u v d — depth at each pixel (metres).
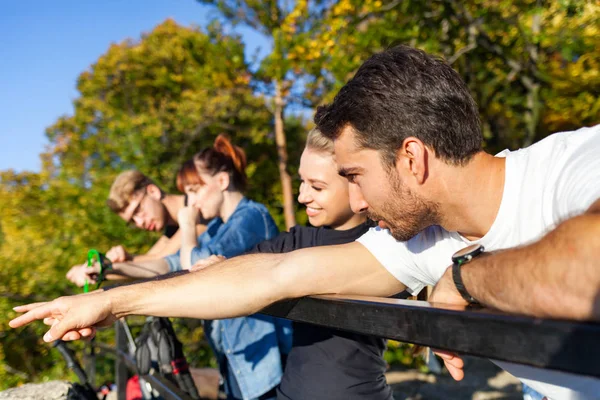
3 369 6.12
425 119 1.16
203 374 3.31
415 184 1.19
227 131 11.33
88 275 2.74
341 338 1.77
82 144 13.17
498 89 8.04
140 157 9.64
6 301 6.62
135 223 3.43
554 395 1.16
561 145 1.07
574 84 6.30
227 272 1.43
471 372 4.75
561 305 0.73
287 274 1.39
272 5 10.14
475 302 0.92
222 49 10.71
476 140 1.18
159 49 14.07
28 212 8.63
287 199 10.05
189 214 2.53
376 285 1.46
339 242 1.90
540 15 6.55
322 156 1.88
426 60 1.19
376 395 1.80
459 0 7.05
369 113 1.19
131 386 3.23
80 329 1.37
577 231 0.72
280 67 8.44
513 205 1.13
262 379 2.24
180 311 1.39
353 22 7.66
